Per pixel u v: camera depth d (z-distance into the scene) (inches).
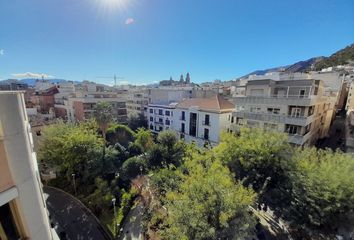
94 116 1305.4
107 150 912.9
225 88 2145.7
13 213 174.1
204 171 458.9
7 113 164.2
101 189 717.9
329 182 386.6
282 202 457.1
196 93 1878.7
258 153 527.2
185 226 343.0
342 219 378.9
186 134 1387.8
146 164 852.6
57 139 759.1
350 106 1233.4
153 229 541.6
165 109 1631.4
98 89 2694.4
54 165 792.3
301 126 747.4
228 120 1199.6
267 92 903.1
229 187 384.8
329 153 507.5
